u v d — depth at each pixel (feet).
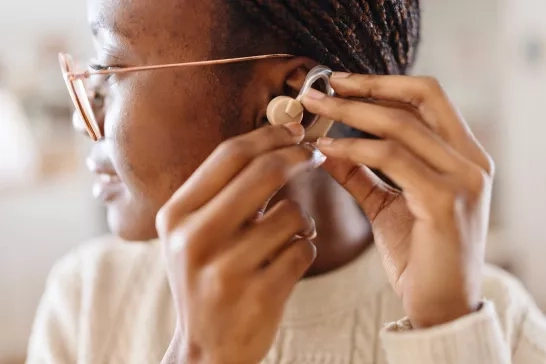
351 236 1.17
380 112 0.87
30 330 3.08
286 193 1.08
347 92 0.92
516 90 3.09
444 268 0.87
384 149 0.86
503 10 3.07
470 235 0.87
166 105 0.98
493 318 0.91
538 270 3.15
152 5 0.95
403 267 0.95
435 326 0.91
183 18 0.95
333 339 1.15
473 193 0.86
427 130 0.87
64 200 3.12
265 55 0.97
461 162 0.86
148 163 1.00
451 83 3.12
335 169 1.00
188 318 0.84
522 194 3.14
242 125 0.99
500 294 1.25
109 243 1.44
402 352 0.92
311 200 1.12
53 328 1.37
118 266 1.38
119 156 1.01
